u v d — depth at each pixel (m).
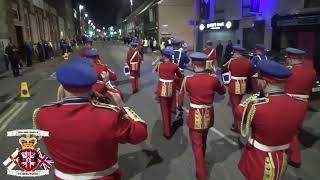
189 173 5.18
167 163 5.58
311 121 7.70
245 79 6.73
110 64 23.58
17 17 23.95
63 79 2.19
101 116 2.23
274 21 15.61
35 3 30.98
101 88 3.79
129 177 5.07
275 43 15.73
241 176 5.00
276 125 2.97
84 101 2.27
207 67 5.04
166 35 37.41
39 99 11.49
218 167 5.33
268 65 3.00
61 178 2.38
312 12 13.66
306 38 14.16
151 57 28.78
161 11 39.78
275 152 3.09
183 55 8.41
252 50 19.41
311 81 5.20
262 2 18.28
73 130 2.21
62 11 60.34
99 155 2.29
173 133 7.07
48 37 38.62
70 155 2.28
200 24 26.30
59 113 2.25
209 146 6.26
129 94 11.64
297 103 3.04
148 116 8.55
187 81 4.80
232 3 22.31
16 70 17.73
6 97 11.74
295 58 5.42
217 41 24.50
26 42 23.20
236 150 6.05
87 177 2.33
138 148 6.27
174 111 8.49
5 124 8.27
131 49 11.61
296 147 5.27
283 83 3.01
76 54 36.59
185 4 40.16
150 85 13.58
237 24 21.42
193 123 4.79
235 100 6.91
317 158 5.65
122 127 2.29
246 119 3.10
